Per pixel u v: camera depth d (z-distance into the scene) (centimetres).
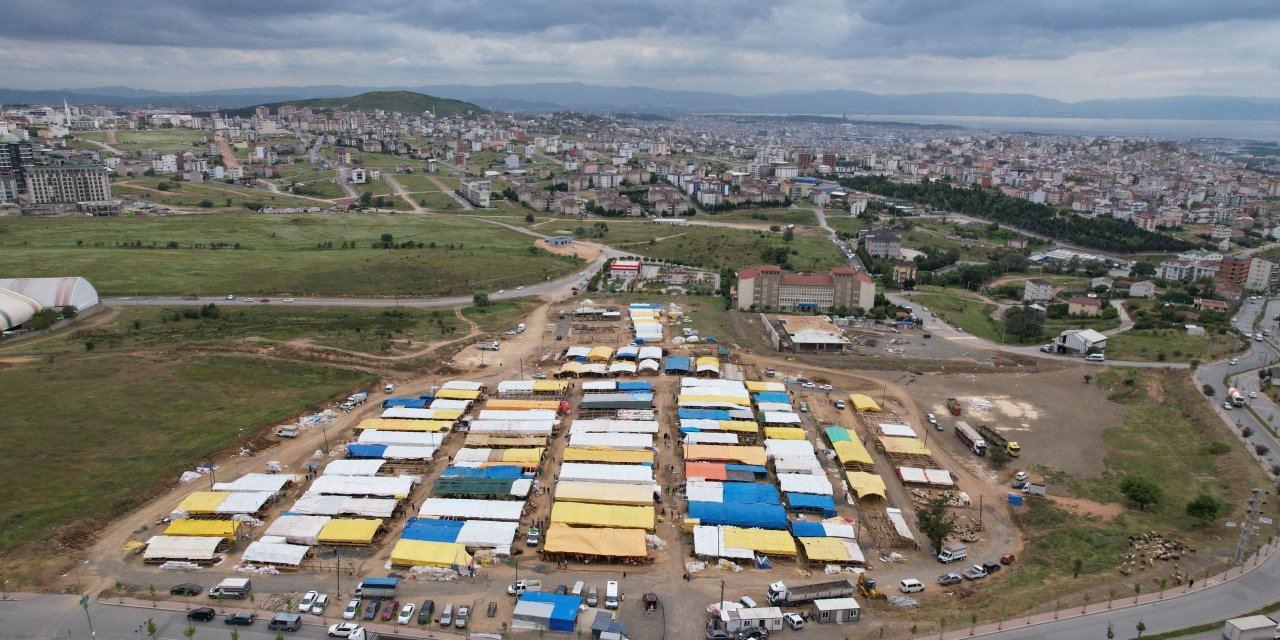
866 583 12812
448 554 13400
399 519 15112
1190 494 16050
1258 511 14838
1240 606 11688
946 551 13900
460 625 11544
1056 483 17038
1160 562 13225
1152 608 11694
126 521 14712
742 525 14738
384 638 11269
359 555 13725
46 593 12275
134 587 12556
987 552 14275
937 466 17725
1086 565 13338
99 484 15750
